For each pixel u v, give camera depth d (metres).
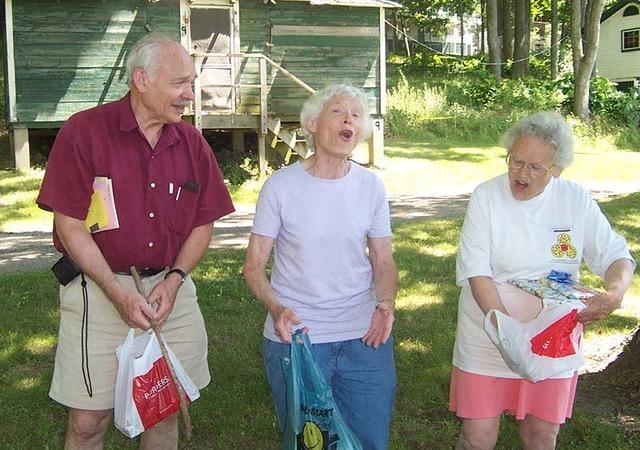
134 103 3.11
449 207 12.67
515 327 2.96
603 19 41.47
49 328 5.93
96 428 3.26
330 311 3.15
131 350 3.06
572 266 3.18
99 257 3.05
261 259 3.14
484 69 29.53
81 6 15.39
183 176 3.21
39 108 15.34
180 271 3.21
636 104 24.25
